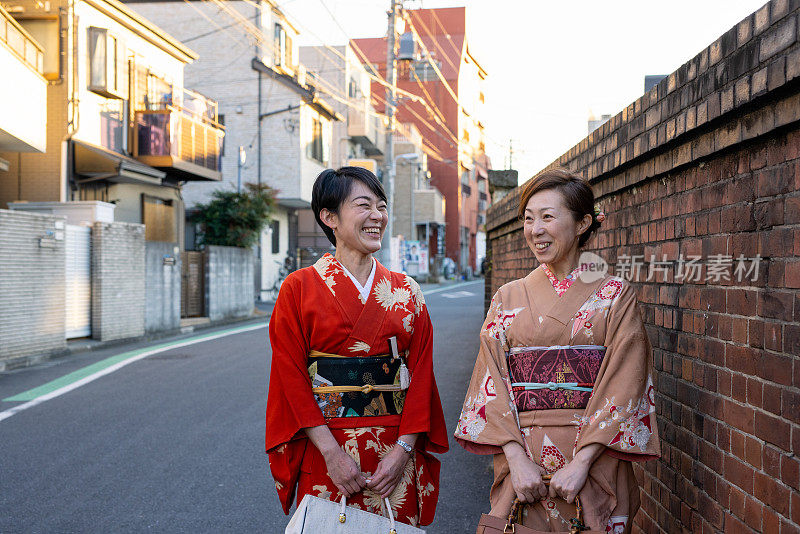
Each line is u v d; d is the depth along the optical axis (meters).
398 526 1.97
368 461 2.13
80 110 13.09
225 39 21.94
